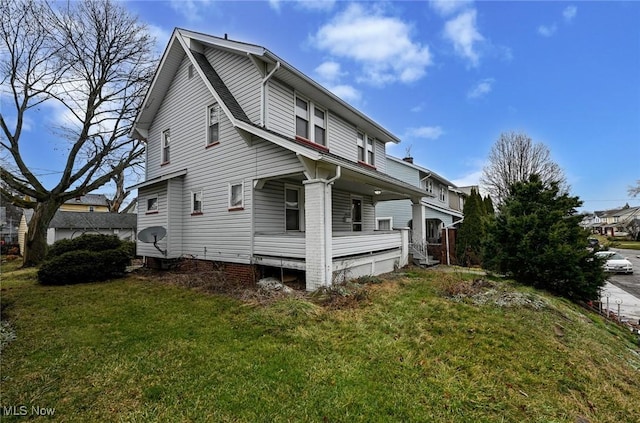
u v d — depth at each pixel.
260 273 8.69
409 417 2.85
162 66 11.28
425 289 7.82
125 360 3.90
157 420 2.78
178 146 11.37
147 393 3.18
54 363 3.82
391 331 4.83
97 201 37.00
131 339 4.58
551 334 5.07
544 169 27.11
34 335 4.75
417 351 4.18
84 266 9.18
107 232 25.59
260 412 2.89
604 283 8.55
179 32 10.32
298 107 9.95
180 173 10.76
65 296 7.41
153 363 3.81
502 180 27.97
